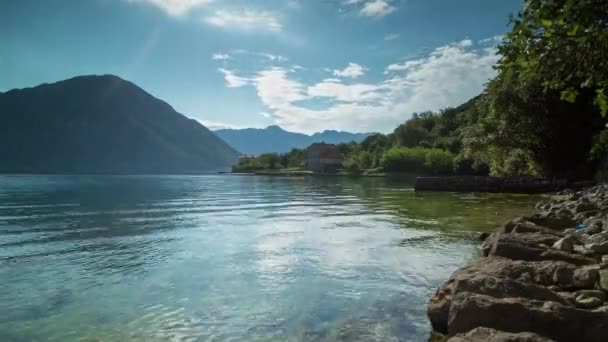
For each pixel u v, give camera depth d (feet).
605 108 19.83
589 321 18.17
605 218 42.65
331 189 187.93
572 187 125.39
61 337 21.52
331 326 22.71
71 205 106.63
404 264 37.04
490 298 20.08
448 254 40.93
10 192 169.17
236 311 25.29
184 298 27.96
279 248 45.47
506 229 41.88
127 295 28.71
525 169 157.69
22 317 24.44
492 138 144.05
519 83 129.08
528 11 17.16
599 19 16.34
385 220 68.64
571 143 137.90
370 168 469.98
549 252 28.71
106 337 21.49
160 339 21.25
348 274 33.86
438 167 335.26
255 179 377.71
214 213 85.56
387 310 25.20
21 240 52.49
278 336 21.48
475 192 145.38
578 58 18.49
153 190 187.93
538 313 18.66
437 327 22.04
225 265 37.55
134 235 55.93
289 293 28.89
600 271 23.54
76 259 40.75
